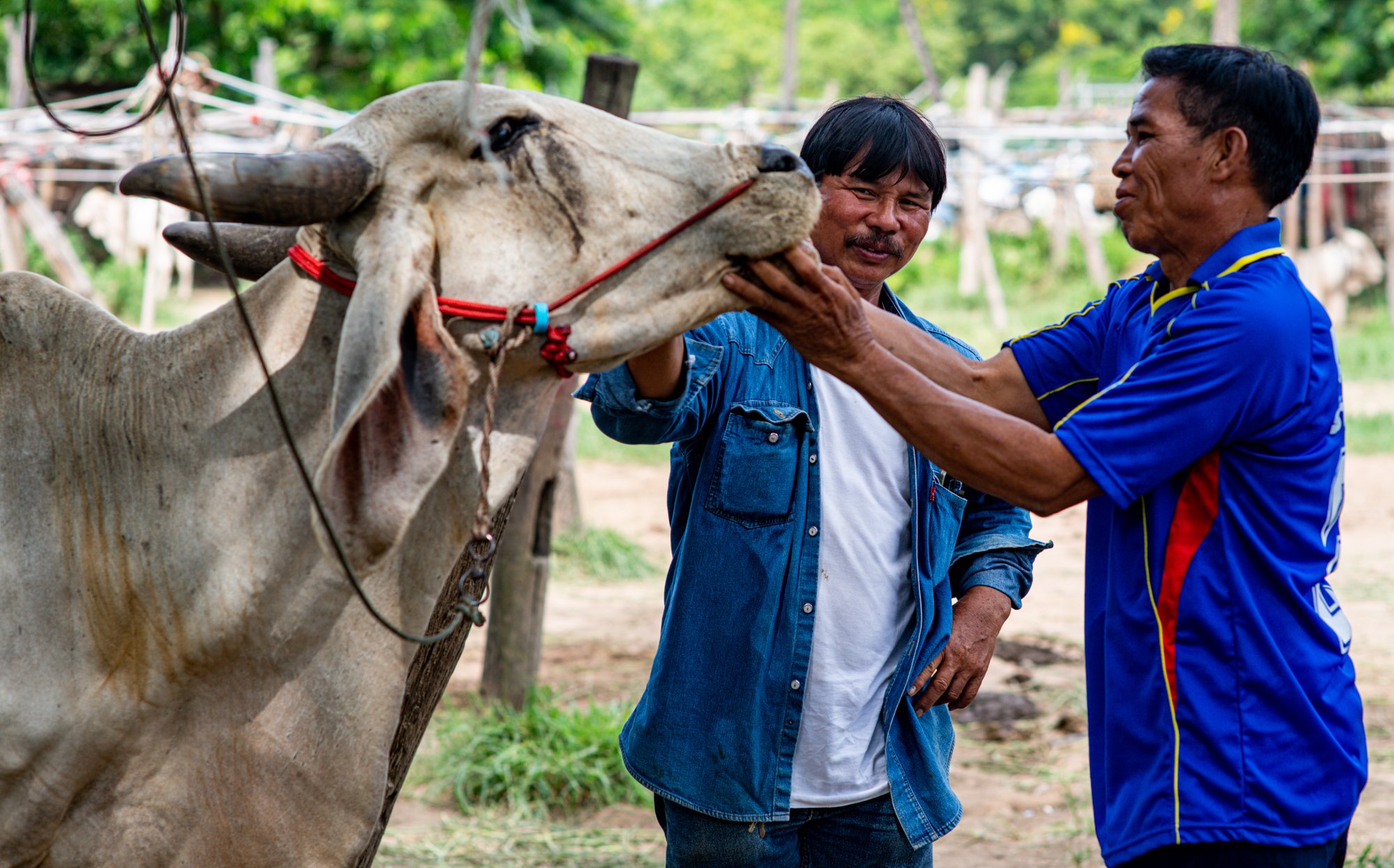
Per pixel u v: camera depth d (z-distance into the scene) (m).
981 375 2.90
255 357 2.37
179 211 12.44
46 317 2.41
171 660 2.35
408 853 4.58
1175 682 2.40
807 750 2.83
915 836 2.84
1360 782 2.44
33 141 14.28
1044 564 9.41
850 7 49.25
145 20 2.01
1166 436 2.38
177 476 2.36
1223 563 2.40
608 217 2.30
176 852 2.42
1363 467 12.30
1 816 2.37
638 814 5.05
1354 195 22.81
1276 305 2.40
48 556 2.37
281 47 19.94
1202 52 2.48
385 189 2.22
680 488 2.97
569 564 8.95
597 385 2.65
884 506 2.88
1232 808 2.34
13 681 2.32
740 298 2.37
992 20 47.69
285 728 2.37
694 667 2.82
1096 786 2.62
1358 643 7.23
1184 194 2.49
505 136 2.27
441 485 2.38
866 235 2.93
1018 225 26.69
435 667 2.80
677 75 47.03
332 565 2.34
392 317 2.07
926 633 2.88
